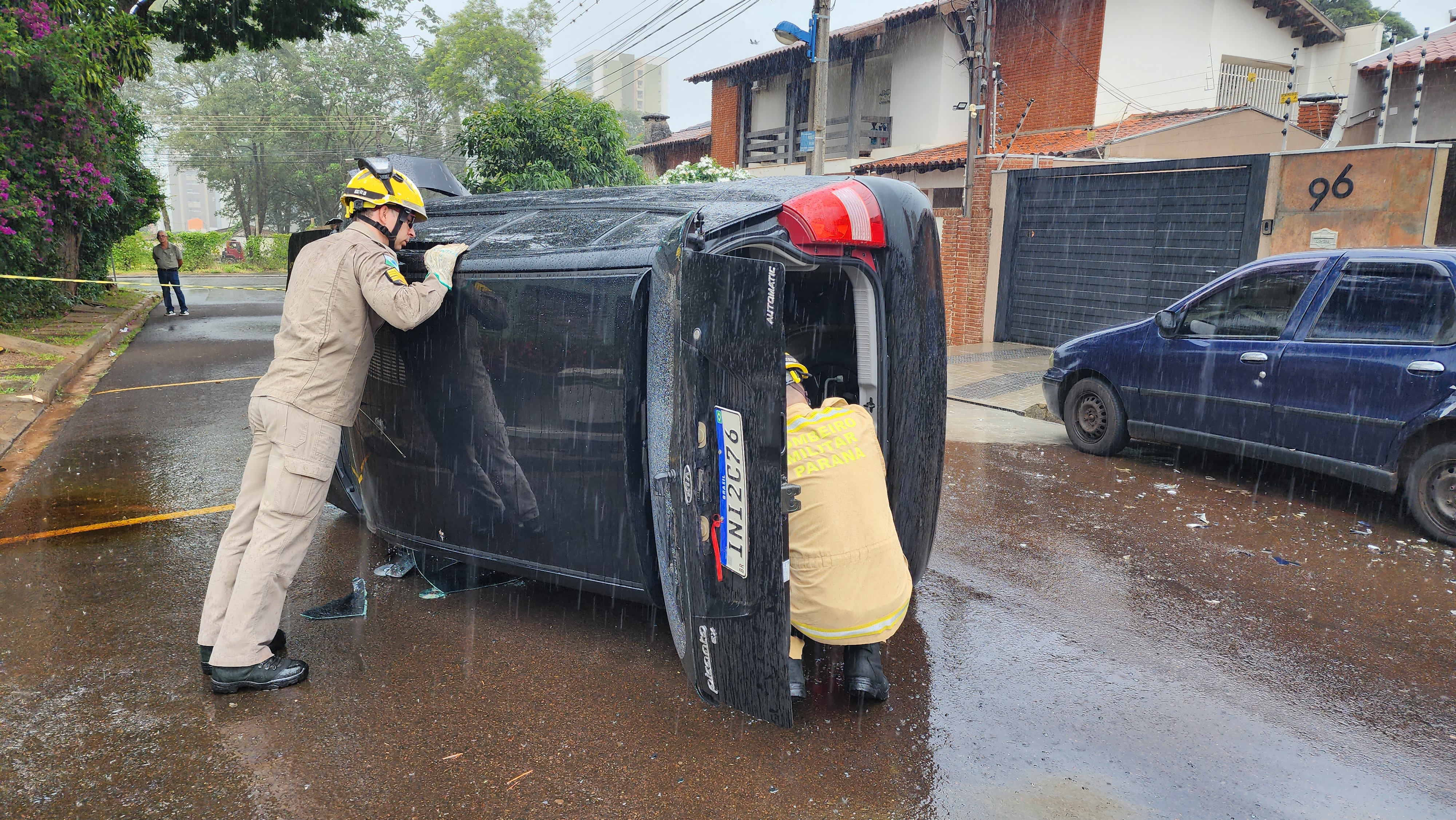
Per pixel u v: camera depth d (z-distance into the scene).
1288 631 3.72
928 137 21.73
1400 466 5.02
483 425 3.50
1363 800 2.57
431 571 4.21
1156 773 2.69
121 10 14.28
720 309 2.54
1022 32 19.64
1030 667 3.38
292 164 55.09
